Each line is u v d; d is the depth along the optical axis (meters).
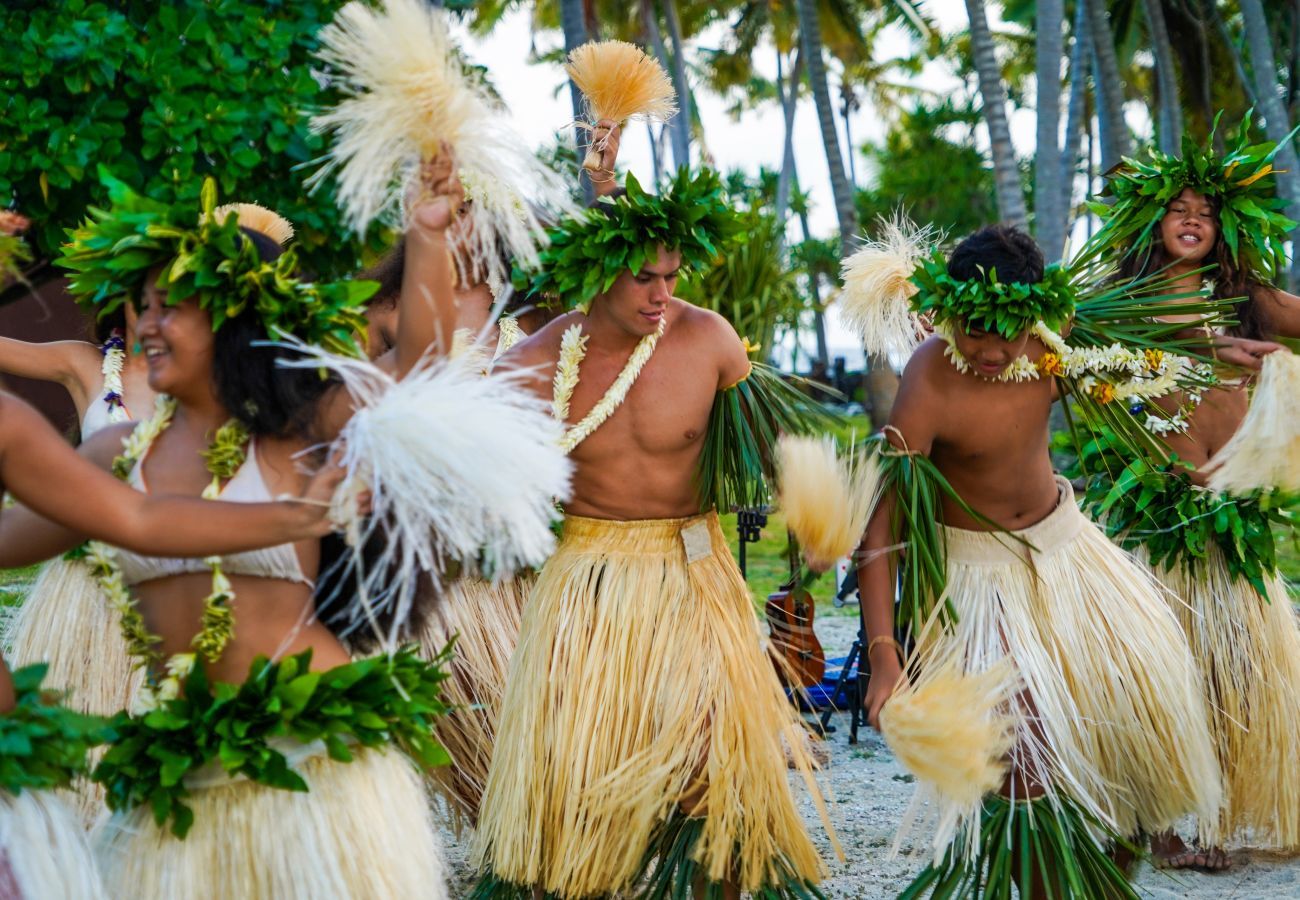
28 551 2.37
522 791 3.00
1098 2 17.45
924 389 3.11
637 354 3.07
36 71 4.83
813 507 2.90
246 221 4.11
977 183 33.72
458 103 2.38
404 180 2.43
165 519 2.13
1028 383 3.17
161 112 4.92
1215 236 3.65
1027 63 28.75
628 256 2.94
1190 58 22.31
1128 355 3.27
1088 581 3.18
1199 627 3.67
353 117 2.40
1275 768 3.65
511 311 3.80
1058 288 3.02
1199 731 3.14
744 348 3.22
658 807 2.96
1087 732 3.06
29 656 3.35
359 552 2.37
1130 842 3.24
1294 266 13.76
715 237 3.01
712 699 3.01
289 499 2.16
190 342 2.27
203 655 2.32
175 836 2.26
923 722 2.77
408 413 2.11
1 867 2.06
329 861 2.25
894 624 3.32
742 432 3.17
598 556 3.10
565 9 13.41
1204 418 3.68
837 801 4.46
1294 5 20.89
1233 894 3.54
